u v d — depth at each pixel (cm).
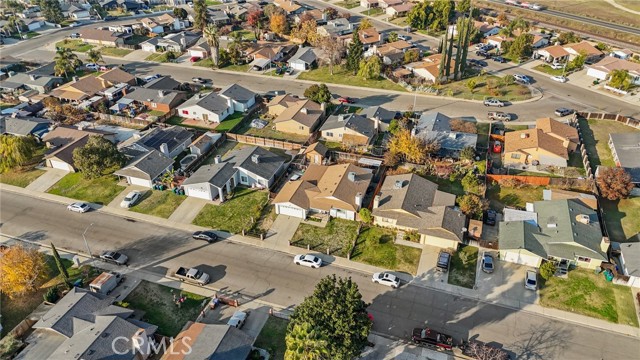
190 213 6775
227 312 5153
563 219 6066
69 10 17525
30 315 5169
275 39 14725
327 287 4406
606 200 6881
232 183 7269
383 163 7756
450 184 7269
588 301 5206
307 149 7975
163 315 5138
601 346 4709
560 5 17962
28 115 9675
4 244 6200
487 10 17600
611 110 9725
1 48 14350
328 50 11838
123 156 7700
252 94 10181
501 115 9319
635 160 7538
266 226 6488
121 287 5506
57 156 7769
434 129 8325
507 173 7550
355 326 4197
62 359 4359
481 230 6072
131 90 10681
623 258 5584
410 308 5181
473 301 5256
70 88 10431
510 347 4709
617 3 18012
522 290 5375
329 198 6581
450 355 4653
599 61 11581
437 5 15062
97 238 6325
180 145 8325
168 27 15775
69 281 5450
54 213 6831
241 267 5800
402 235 6216
